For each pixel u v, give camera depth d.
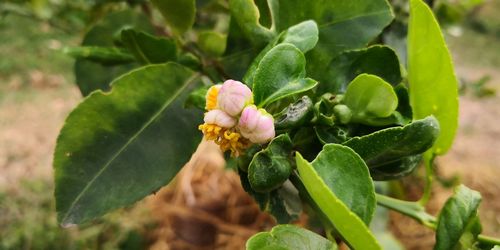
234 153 0.28
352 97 0.30
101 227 0.80
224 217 0.66
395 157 0.30
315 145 0.30
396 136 0.28
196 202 0.66
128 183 0.33
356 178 0.27
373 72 0.33
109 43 0.45
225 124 0.28
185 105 0.33
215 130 0.28
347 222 0.25
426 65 0.32
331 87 0.33
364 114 0.30
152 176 0.34
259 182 0.28
